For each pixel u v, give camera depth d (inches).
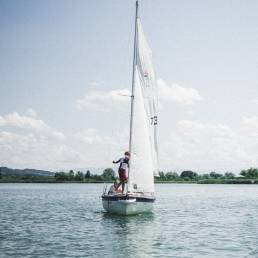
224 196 4084.6
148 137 1697.8
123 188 1695.4
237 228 1525.6
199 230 1461.6
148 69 1731.1
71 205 2618.1
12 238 1273.4
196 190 6245.1
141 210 1683.1
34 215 1956.2
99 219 1729.8
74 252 1059.3
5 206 2539.4
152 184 1715.1
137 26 1718.8
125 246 1141.7
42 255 1023.6
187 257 1010.7
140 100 1688.0
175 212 2161.7
